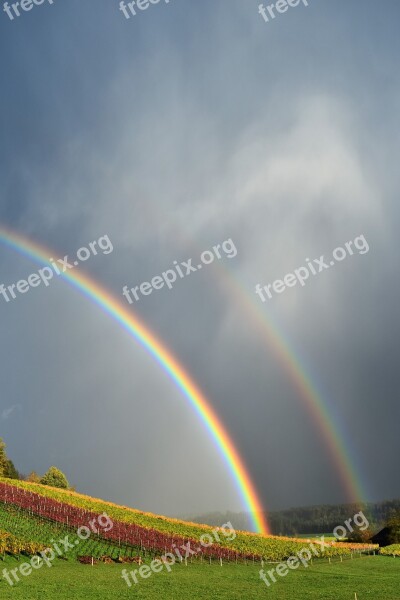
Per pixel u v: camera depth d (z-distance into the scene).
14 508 90.06
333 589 58.66
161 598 50.91
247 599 52.00
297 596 54.03
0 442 155.50
